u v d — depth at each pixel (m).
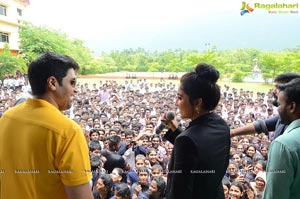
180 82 1.74
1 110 9.27
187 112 1.73
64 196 1.48
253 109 11.27
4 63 19.56
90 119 7.80
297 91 1.69
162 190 3.27
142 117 9.55
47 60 1.49
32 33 22.92
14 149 1.44
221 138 1.67
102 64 26.92
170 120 2.09
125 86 18.86
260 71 20.69
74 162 1.39
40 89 1.49
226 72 21.58
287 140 1.62
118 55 29.52
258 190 3.71
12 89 16.17
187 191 1.54
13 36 26.83
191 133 1.60
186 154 1.55
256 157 4.87
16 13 27.64
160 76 24.45
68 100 1.58
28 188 1.44
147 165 4.48
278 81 2.17
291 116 1.75
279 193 1.60
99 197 3.22
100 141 5.77
